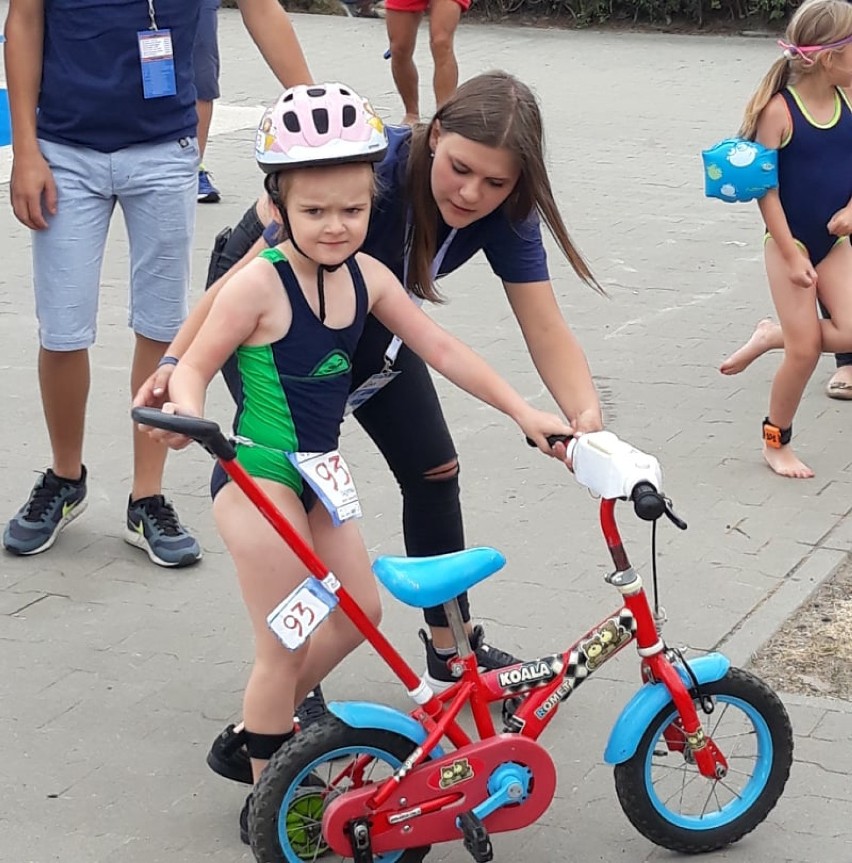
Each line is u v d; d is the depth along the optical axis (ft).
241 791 11.89
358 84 44.86
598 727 12.72
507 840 11.20
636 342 23.31
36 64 14.70
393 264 11.48
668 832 10.87
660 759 12.14
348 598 10.05
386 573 10.06
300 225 9.93
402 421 12.24
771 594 15.15
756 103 17.97
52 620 14.65
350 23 56.75
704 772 10.82
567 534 16.58
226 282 10.31
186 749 12.47
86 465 18.44
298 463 10.39
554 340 11.88
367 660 13.96
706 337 23.57
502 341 23.30
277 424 10.36
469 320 24.34
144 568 15.83
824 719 12.80
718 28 55.62
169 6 14.87
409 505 12.71
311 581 10.00
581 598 15.07
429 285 11.55
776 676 13.58
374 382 11.65
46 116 14.90
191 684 13.51
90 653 14.03
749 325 24.17
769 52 50.98
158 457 16.03
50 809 11.60
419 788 10.07
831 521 16.94
